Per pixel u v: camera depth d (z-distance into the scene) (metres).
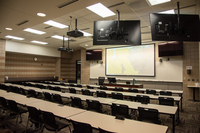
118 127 2.12
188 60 8.01
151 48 9.36
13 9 4.08
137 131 1.98
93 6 4.77
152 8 4.84
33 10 4.14
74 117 2.54
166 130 2.03
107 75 11.32
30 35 8.63
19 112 3.57
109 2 4.46
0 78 9.36
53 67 14.02
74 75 15.02
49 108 3.12
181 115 5.05
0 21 5.09
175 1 4.32
